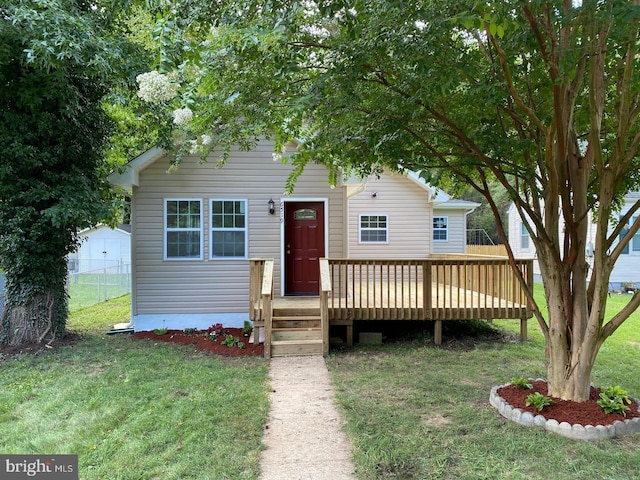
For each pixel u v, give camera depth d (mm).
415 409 3852
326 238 8102
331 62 3361
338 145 3748
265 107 3746
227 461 2896
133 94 6871
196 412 3734
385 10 2803
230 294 7961
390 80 3760
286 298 7863
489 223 30625
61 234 6680
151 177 7820
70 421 3596
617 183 3340
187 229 7914
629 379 4793
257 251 8031
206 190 7938
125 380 4699
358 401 4059
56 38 4945
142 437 3275
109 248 22656
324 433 3357
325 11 2666
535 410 3551
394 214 12492
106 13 6117
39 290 6594
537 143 3777
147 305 7785
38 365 5391
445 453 2996
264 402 3990
